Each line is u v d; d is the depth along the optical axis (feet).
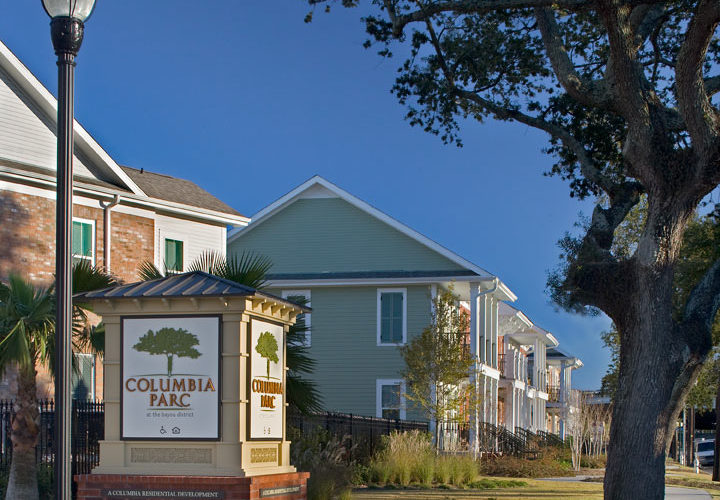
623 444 49.85
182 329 34.12
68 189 25.40
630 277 51.08
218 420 33.47
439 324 98.17
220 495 32.86
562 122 65.16
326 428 67.51
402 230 111.45
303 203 115.75
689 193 49.67
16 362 43.96
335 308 109.09
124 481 33.40
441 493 64.54
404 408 100.27
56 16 25.81
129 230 78.28
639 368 50.03
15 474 45.85
